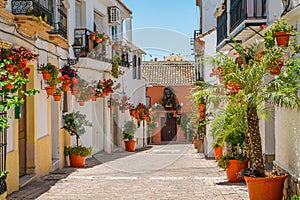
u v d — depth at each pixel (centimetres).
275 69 702
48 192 871
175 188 905
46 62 1105
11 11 884
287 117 723
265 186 691
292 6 687
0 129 555
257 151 732
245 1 918
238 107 943
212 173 1130
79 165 1273
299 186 638
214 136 1040
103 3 1752
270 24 845
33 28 933
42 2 1023
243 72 751
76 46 1388
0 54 753
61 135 1256
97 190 892
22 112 1006
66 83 1132
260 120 977
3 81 611
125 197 821
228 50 1252
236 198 791
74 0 1432
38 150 1042
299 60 647
